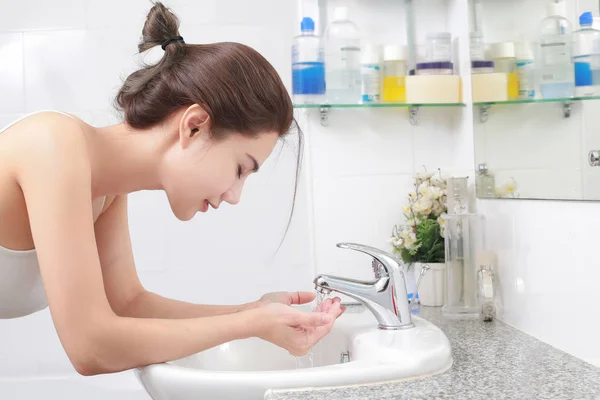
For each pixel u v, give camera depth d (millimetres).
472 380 971
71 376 1772
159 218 1845
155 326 989
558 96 1144
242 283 1854
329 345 1312
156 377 970
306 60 1652
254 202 1848
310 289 1846
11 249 1075
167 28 1093
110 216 1248
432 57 1668
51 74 1843
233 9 1848
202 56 1062
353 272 1739
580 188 1055
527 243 1261
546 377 979
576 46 1081
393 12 1742
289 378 931
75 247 948
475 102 1540
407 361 986
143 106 1063
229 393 940
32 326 1831
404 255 1658
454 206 1481
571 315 1099
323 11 1737
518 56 1311
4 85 1841
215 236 1853
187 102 1043
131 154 1074
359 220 1742
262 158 1107
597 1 1031
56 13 1839
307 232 1849
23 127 1019
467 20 1604
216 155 1060
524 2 1292
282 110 1095
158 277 1851
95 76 1845
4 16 1837
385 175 1747
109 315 970
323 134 1735
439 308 1603
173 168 1068
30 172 976
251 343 1303
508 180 1349
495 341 1223
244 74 1053
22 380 1767
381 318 1192
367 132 1743
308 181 1739
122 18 1843
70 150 979
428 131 1754
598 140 997
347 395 902
